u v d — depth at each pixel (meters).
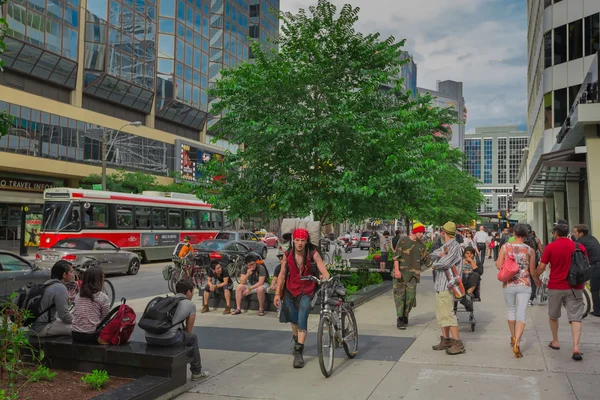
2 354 5.24
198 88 57.56
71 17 40.88
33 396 5.17
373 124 13.28
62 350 6.11
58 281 6.64
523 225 7.44
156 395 5.30
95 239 20.06
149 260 27.64
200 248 21.89
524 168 69.38
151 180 42.56
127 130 47.31
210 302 12.09
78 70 41.94
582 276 6.98
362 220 14.56
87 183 43.25
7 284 11.50
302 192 13.55
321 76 13.43
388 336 8.77
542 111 36.25
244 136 13.41
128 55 46.69
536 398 5.45
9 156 35.41
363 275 15.98
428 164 13.99
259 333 9.09
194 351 6.21
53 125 39.19
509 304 7.46
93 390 5.41
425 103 20.78
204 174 14.53
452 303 7.57
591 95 19.70
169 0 53.03
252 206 14.13
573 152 18.41
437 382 6.06
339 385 6.01
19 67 36.75
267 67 13.71
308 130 12.59
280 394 5.71
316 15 14.40
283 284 7.00
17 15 35.94
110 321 6.09
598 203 17.58
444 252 7.52
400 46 14.51
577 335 7.05
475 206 40.00
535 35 46.12
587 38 31.36
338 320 6.93
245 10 71.31
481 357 7.21
